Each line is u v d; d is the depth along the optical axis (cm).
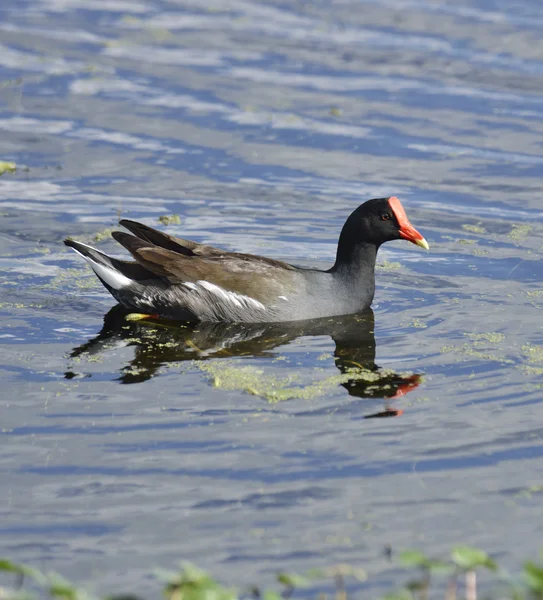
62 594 681
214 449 1024
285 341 1347
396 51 2525
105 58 2469
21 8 2805
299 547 859
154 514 908
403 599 743
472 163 2020
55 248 1655
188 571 682
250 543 864
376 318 1427
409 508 921
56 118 2170
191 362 1259
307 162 2017
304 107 2239
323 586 806
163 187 1909
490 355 1276
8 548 855
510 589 781
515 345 1307
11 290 1483
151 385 1179
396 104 2258
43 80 2339
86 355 1270
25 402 1123
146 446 1030
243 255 1466
